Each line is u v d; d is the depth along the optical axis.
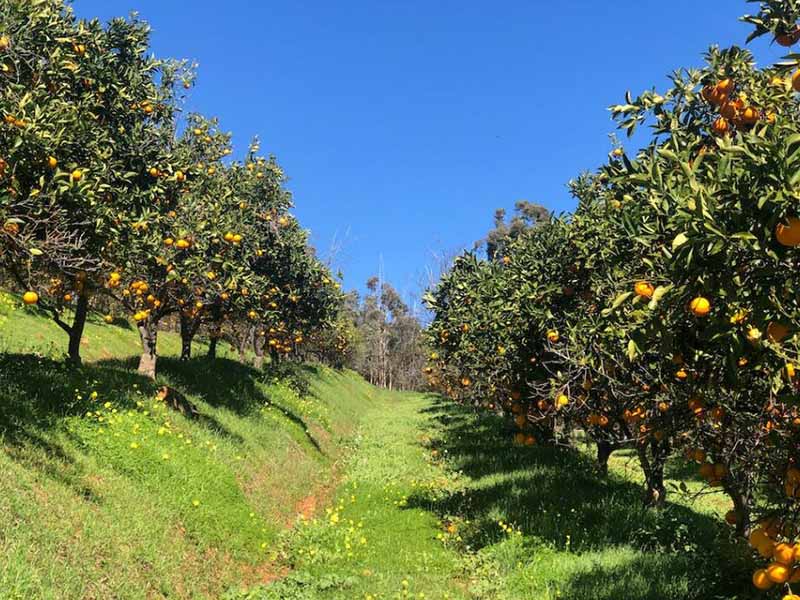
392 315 77.88
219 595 7.10
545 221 11.31
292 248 19.47
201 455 10.16
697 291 3.23
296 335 21.83
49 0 8.29
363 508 12.51
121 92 10.13
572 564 7.69
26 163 6.75
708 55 4.88
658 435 5.71
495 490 12.46
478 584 7.92
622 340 5.45
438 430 24.78
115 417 9.41
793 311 3.17
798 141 2.77
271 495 11.27
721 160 3.09
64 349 16.09
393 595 7.43
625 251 5.53
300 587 7.64
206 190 14.12
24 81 7.89
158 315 12.94
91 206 7.51
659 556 7.55
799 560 3.29
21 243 6.24
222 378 16.80
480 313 12.05
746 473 5.14
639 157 5.49
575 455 15.38
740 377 3.87
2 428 7.20
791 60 3.67
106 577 5.81
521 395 9.03
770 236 2.92
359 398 39.22
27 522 5.66
